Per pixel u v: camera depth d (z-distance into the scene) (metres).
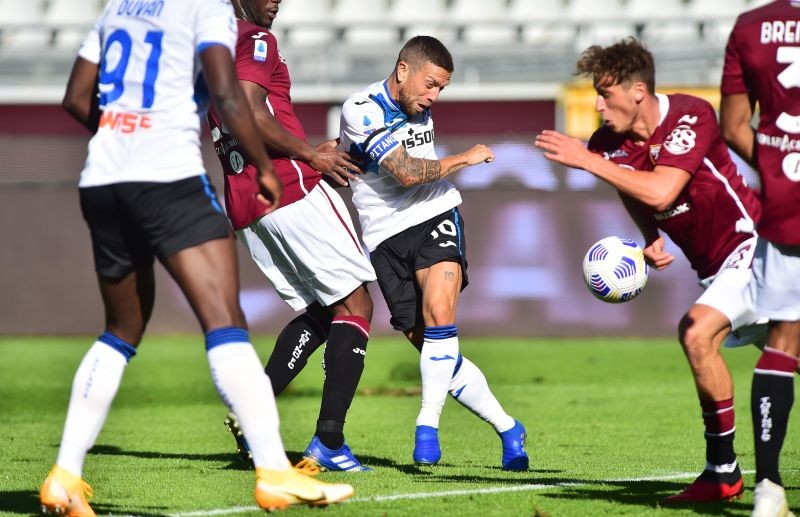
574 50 76.25
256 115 17.55
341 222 18.69
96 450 22.08
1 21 82.56
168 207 12.95
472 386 18.94
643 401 31.94
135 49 13.38
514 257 56.50
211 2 13.09
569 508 14.76
